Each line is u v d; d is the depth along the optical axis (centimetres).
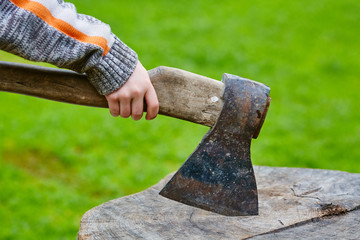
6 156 573
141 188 538
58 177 546
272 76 889
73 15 188
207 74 860
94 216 224
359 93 860
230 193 219
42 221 461
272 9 1288
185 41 1015
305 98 817
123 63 198
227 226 217
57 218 470
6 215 466
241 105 213
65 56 184
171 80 214
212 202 218
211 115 217
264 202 243
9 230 444
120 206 236
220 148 217
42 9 181
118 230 212
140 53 921
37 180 532
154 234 209
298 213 229
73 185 533
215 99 216
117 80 198
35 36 181
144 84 202
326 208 234
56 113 703
